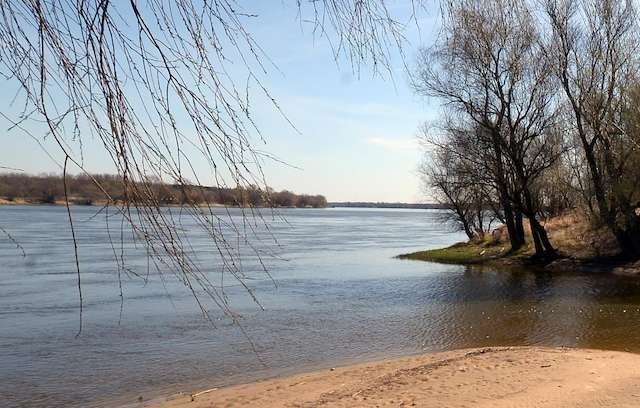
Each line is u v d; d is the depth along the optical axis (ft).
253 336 52.80
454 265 113.29
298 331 54.95
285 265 114.32
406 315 62.64
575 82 87.86
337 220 481.87
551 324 56.18
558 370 34.50
